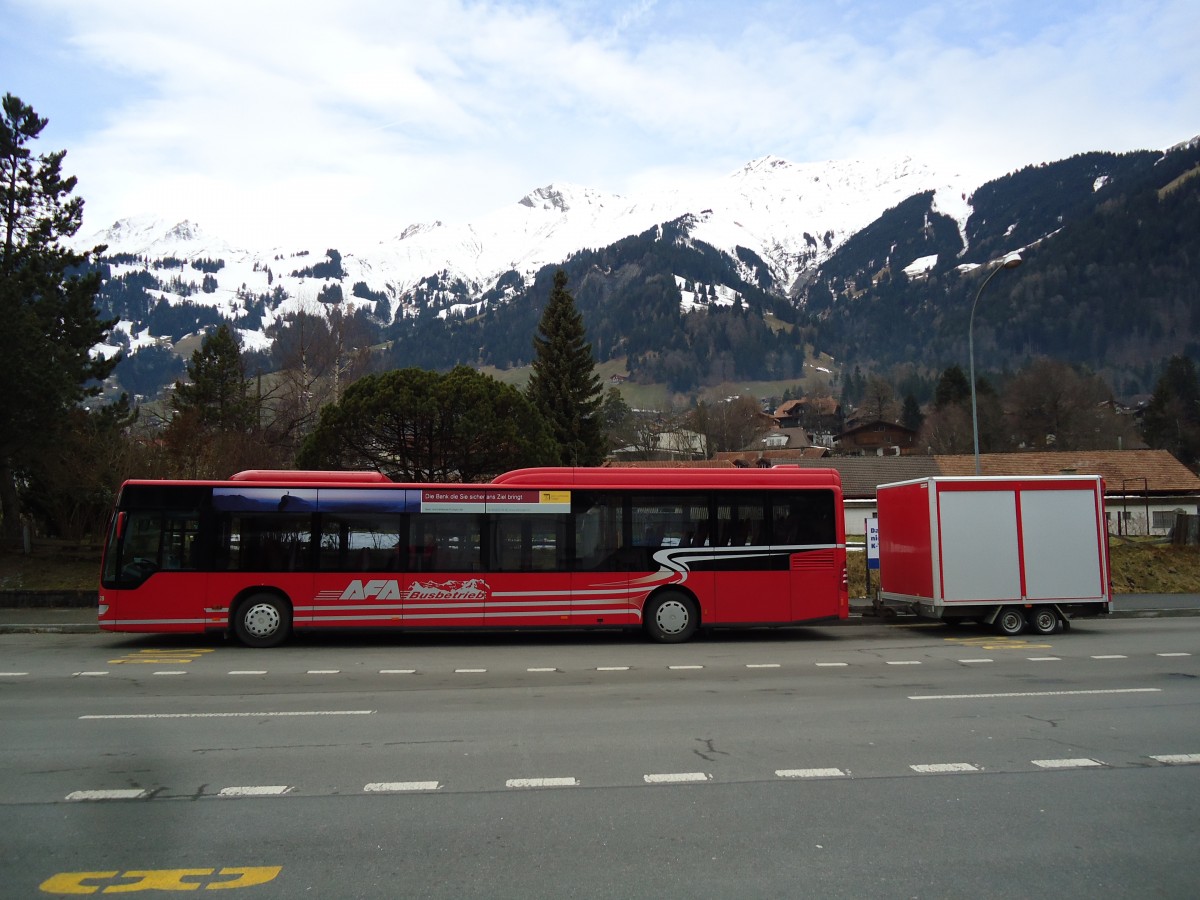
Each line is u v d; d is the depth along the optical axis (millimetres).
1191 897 4965
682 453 85875
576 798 6738
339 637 17641
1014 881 5164
